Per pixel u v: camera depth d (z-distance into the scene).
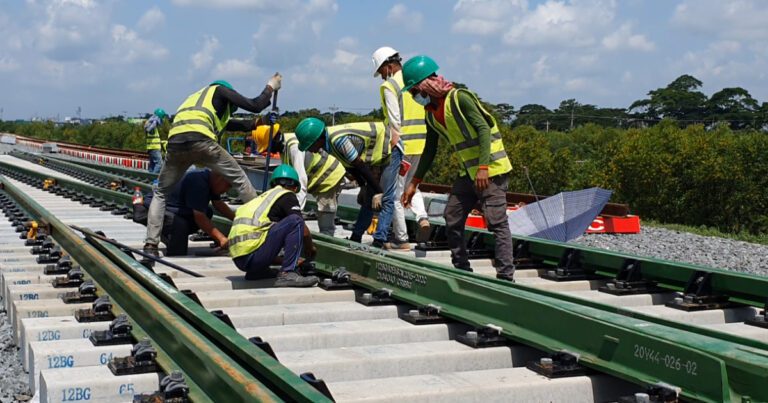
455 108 6.21
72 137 67.38
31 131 77.94
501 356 4.39
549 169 26.70
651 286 6.45
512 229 10.17
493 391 3.58
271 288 6.25
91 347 4.41
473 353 4.33
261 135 8.18
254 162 16.98
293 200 6.39
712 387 3.24
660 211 21.62
